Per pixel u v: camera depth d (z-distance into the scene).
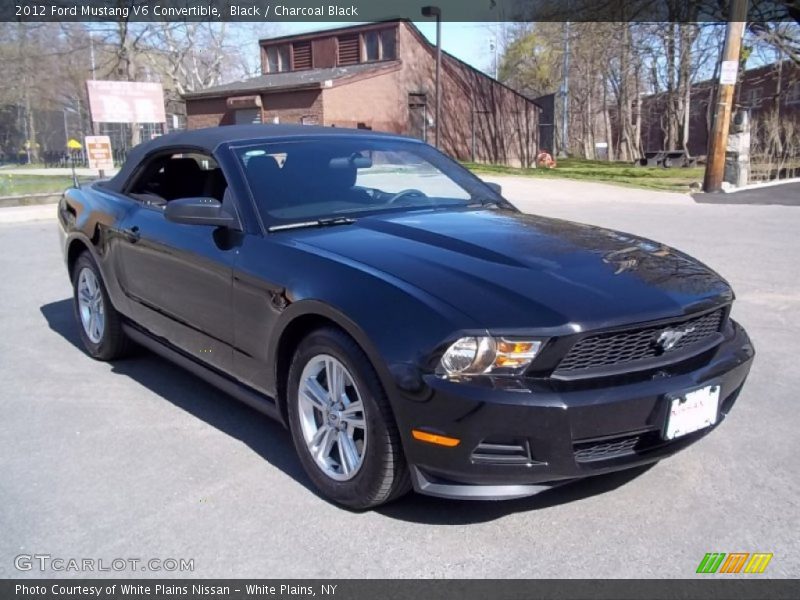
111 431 4.10
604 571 2.79
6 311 6.83
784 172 23.16
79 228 5.22
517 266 3.16
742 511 3.20
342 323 3.03
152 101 19.56
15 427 4.16
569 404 2.71
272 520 3.16
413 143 4.90
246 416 4.30
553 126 43.41
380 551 2.93
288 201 3.88
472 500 3.09
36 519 3.19
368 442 3.01
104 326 5.12
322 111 27.92
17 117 41.31
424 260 3.20
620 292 3.01
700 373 3.04
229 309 3.73
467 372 2.74
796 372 4.98
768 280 7.61
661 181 21.92
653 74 41.06
